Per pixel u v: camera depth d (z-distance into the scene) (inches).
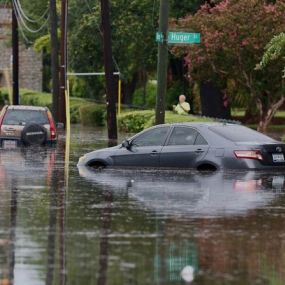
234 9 3799.2
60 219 1565.0
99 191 1968.5
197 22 3863.2
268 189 2007.9
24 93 7682.1
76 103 6333.7
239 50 3821.4
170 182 2138.3
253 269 1174.3
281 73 3850.9
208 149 2364.7
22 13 6678.2
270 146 2342.5
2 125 3627.0
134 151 2472.9
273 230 1470.2
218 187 2038.6
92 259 1224.2
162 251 1284.4
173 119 3973.9
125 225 1505.9
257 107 4099.4
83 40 5846.5
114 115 3914.9
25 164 2716.5
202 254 1268.5
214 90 5132.9
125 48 5634.8
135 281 1096.8
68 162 2792.8
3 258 1228.5
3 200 1815.9
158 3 5526.6
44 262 1203.9
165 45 3009.4
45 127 3622.0
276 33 3745.1
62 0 4992.6
